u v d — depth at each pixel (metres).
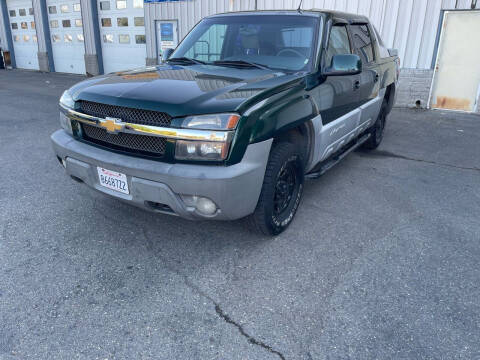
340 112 3.77
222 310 2.32
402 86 9.35
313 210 3.72
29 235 3.11
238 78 2.94
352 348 2.05
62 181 4.24
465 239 3.23
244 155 2.47
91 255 2.86
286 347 2.05
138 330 2.14
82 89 2.97
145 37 13.33
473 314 2.33
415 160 5.43
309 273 2.70
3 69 19.31
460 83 8.85
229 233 3.23
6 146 5.50
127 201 2.71
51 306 2.31
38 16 16.69
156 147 2.55
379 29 9.12
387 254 2.97
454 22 8.52
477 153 5.83
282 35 3.52
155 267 2.73
